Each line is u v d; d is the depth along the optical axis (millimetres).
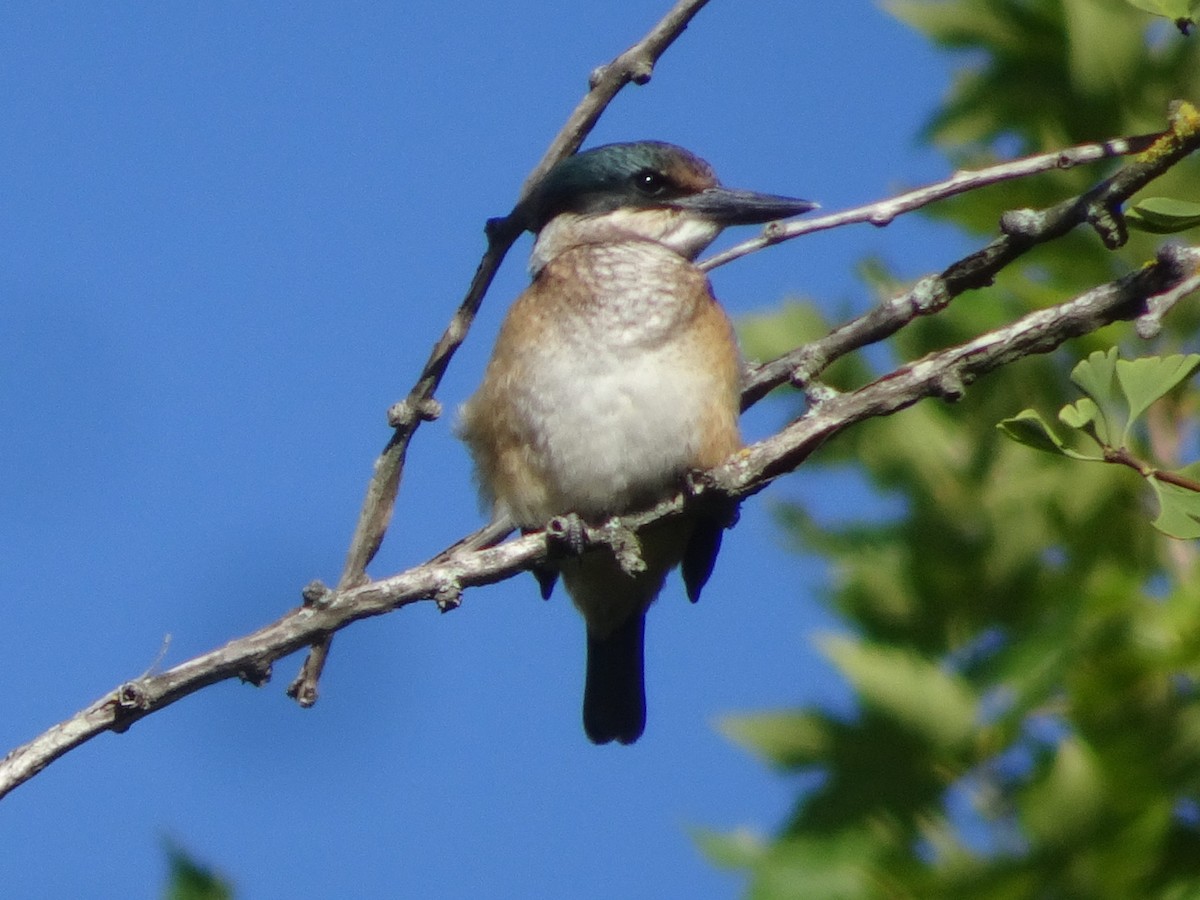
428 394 7105
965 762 7406
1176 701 7438
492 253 7180
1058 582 7918
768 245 7480
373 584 6656
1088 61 9336
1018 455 8219
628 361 9195
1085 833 7090
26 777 6219
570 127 7148
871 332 7641
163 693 6371
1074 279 9125
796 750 7566
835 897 7223
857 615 7965
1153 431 8242
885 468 8320
